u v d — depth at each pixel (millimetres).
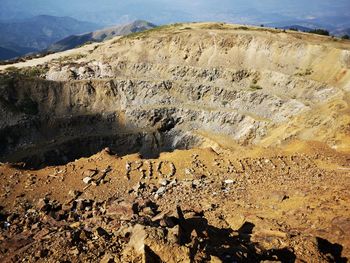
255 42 82125
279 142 57562
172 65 85188
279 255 12602
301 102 67750
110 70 86375
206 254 10898
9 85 78188
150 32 99625
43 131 75562
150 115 79562
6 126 73062
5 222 16734
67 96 80750
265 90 75750
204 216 17078
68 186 20984
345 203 16578
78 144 74062
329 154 25188
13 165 23422
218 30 90500
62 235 13070
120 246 11914
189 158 24562
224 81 81000
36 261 11836
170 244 10688
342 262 12789
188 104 81188
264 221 15641
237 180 21641
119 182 21562
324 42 79688
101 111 80375
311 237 13672
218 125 76938
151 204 18391
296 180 20797
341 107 56031
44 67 86875
